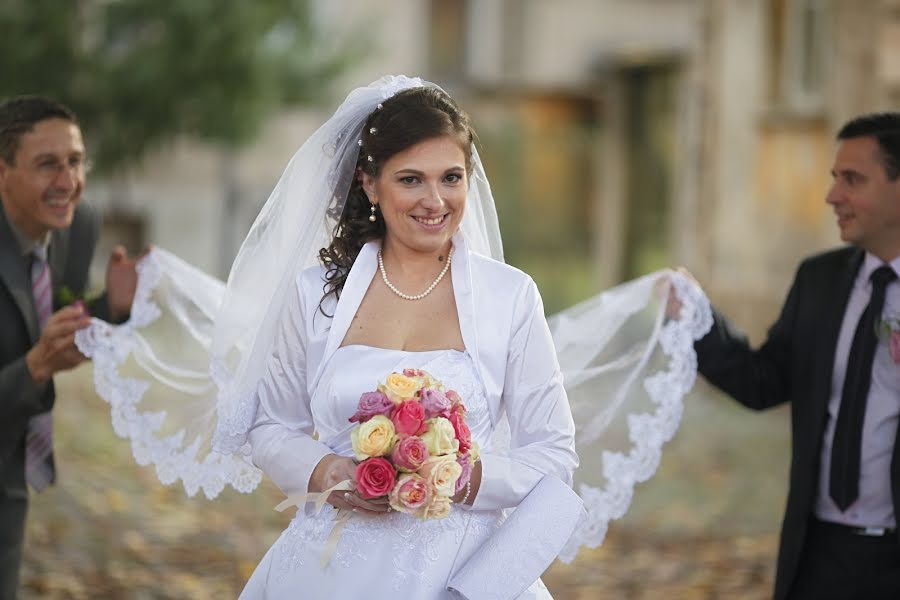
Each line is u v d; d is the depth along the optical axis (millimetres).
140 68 23141
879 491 6289
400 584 4941
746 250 19781
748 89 19766
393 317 5215
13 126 6676
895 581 6293
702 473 14016
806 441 6430
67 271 7316
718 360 6746
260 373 5367
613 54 29078
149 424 6344
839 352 6430
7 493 6797
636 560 10719
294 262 5379
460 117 5145
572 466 5230
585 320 6797
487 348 5160
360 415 4793
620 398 6508
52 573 9898
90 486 12797
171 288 6980
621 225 29125
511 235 33531
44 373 6516
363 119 5324
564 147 33938
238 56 23562
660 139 28578
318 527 5105
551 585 10070
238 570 10242
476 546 5082
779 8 19141
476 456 4883
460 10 34562
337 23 28453
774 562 10609
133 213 29938
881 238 6375
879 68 16500
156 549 10703
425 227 5066
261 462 5223
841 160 6445
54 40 23109
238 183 30891
